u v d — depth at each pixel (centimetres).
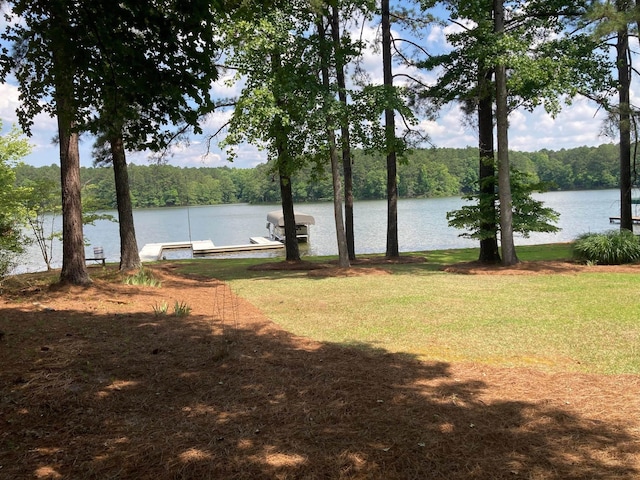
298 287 1109
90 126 540
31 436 334
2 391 396
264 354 537
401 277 1229
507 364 509
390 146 1421
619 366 492
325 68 1324
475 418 369
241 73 1241
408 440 333
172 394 416
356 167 9475
